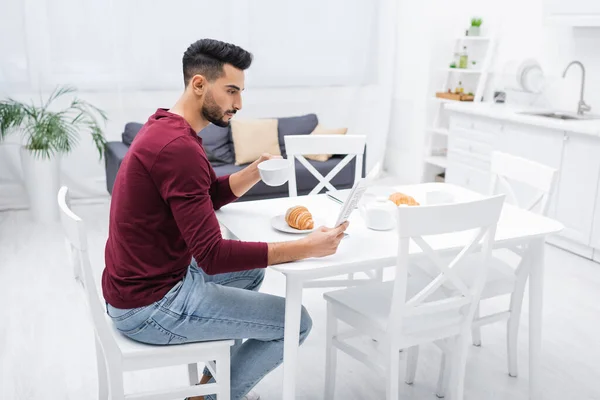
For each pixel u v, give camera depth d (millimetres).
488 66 5090
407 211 1758
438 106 5543
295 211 2064
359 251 1899
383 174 6082
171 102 5090
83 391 2398
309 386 2455
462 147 4922
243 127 4652
